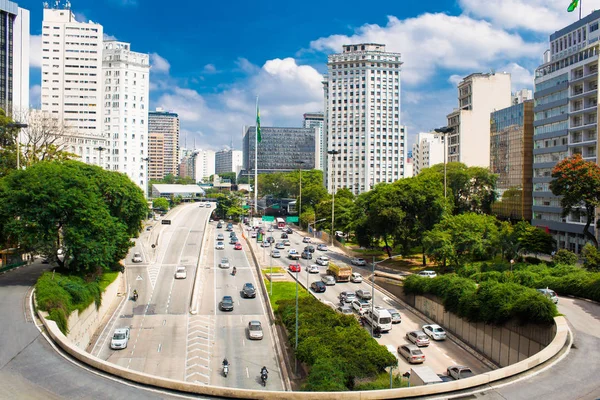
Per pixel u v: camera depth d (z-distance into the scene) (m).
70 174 63.91
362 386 37.50
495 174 131.75
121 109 195.62
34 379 30.66
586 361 35.94
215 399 28.08
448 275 63.97
